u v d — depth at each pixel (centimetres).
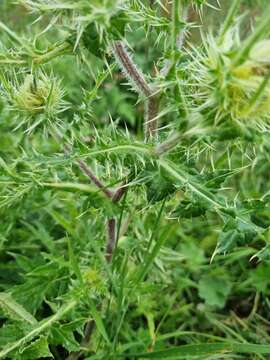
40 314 43
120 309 36
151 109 33
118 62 32
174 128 30
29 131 34
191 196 30
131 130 63
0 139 47
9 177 34
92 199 36
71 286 36
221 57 25
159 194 31
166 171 30
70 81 59
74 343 35
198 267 48
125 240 40
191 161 32
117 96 61
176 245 51
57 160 32
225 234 30
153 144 31
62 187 35
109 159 31
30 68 30
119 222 36
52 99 33
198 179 31
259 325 46
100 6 25
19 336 35
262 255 30
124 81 64
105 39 27
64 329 35
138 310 42
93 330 41
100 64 62
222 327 45
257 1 45
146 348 41
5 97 34
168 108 28
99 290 36
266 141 26
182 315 46
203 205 30
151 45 59
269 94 25
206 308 47
